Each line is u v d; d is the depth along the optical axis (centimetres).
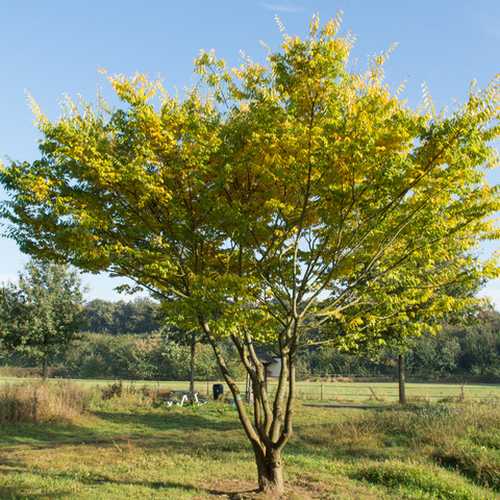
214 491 838
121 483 897
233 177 733
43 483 889
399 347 2138
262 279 810
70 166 711
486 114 618
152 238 744
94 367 5328
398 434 1355
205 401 2594
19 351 2556
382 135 631
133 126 700
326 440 1362
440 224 722
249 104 722
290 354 789
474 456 1041
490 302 843
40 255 793
